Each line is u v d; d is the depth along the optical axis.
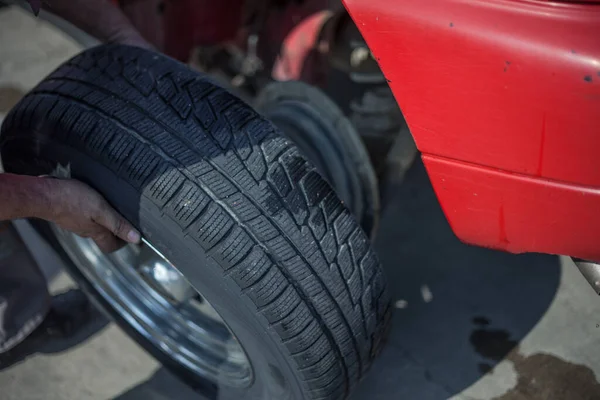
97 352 2.46
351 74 2.28
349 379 1.82
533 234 1.54
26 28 4.30
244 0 2.61
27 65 3.96
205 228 1.59
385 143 2.37
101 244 1.84
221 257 1.60
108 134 1.66
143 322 2.27
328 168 2.23
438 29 1.42
